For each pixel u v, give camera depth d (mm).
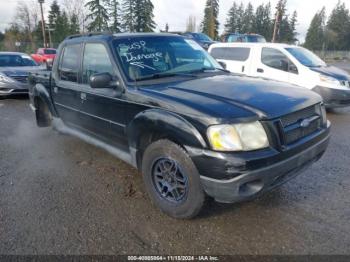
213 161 2422
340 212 3010
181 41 4145
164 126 2727
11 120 6977
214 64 4211
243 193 2459
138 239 2639
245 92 2916
